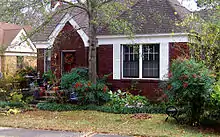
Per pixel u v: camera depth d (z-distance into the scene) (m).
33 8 12.81
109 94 13.48
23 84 17.78
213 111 9.44
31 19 13.59
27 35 14.55
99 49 15.76
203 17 13.29
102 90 13.44
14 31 25.33
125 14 15.66
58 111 12.99
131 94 14.35
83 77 14.63
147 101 13.59
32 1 12.73
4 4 12.77
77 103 13.85
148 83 14.47
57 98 14.21
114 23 12.76
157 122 10.21
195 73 9.22
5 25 27.39
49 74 16.02
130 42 14.63
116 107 12.48
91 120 10.85
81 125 9.95
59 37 15.81
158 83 14.01
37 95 15.61
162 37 14.05
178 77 9.52
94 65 13.98
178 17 14.38
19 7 12.76
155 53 14.37
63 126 9.80
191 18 12.16
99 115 11.80
